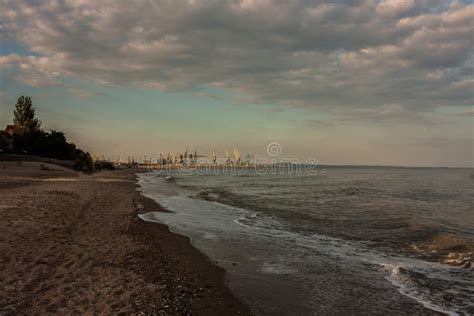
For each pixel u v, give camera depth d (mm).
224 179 66312
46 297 6184
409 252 10758
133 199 23219
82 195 22516
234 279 8211
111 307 5988
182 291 7152
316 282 8086
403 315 6379
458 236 12312
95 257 8953
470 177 72312
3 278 6887
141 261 9023
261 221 16328
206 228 14484
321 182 52438
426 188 38344
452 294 7344
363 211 19109
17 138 69562
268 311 6492
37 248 9164
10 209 14422
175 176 84812
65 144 77312
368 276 8508
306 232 13812
